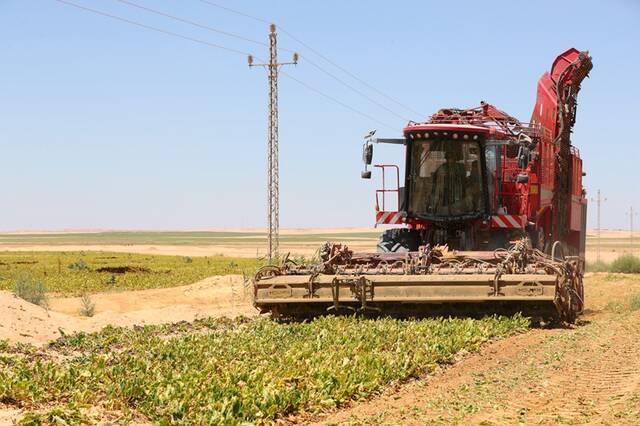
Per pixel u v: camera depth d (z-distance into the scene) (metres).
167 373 12.97
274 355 14.91
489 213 23.59
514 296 19.14
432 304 20.45
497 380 13.23
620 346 16.59
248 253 111.69
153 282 44.69
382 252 22.11
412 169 23.81
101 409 11.27
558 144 27.67
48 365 13.53
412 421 10.60
